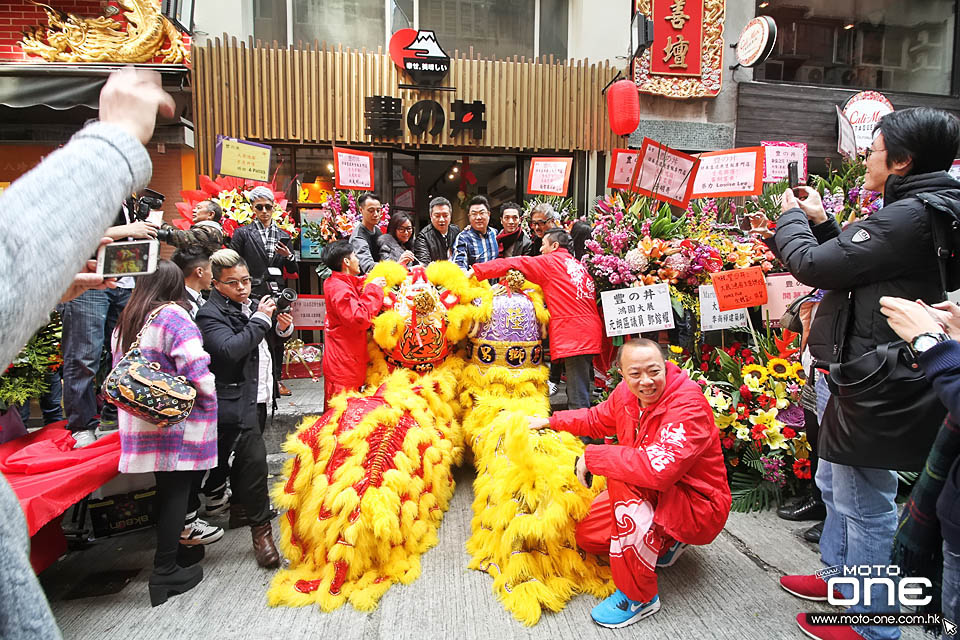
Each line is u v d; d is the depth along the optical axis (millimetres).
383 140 6062
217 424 2611
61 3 5172
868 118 7094
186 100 5543
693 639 2158
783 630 2213
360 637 2168
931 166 1850
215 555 2809
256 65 5707
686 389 2283
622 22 6574
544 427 2750
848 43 7414
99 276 1263
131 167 693
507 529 2447
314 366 5289
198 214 4098
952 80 7699
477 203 4660
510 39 6781
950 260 1774
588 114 6473
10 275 568
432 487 2863
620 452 2234
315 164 6129
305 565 2553
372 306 3205
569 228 4844
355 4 6395
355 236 4691
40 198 604
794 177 2391
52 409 3924
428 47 6004
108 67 5066
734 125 6836
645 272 3762
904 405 1785
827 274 1895
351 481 2428
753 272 3498
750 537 2990
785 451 3395
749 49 6336
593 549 2490
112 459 2570
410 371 3271
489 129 6273
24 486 2271
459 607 2342
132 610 2361
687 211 4082
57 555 2686
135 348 2383
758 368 3555
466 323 3346
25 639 660
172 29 5230
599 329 3451
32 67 4895
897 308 1445
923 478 1451
